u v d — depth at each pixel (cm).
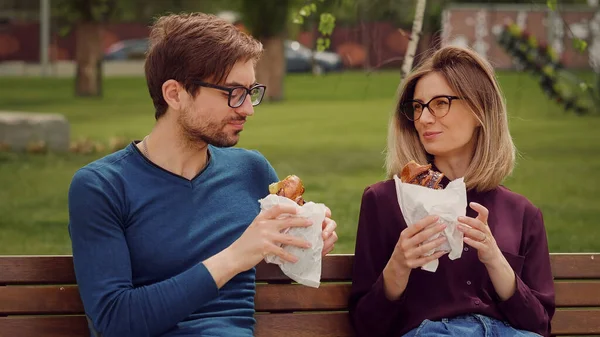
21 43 4306
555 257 380
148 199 331
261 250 314
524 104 2023
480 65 362
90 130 1630
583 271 381
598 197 975
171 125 339
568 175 1122
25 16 4591
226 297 338
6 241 753
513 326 347
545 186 1042
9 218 852
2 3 4597
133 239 328
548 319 351
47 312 345
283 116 1884
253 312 349
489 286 352
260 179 359
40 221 841
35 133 1345
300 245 316
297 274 320
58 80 3134
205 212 339
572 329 379
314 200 925
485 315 346
